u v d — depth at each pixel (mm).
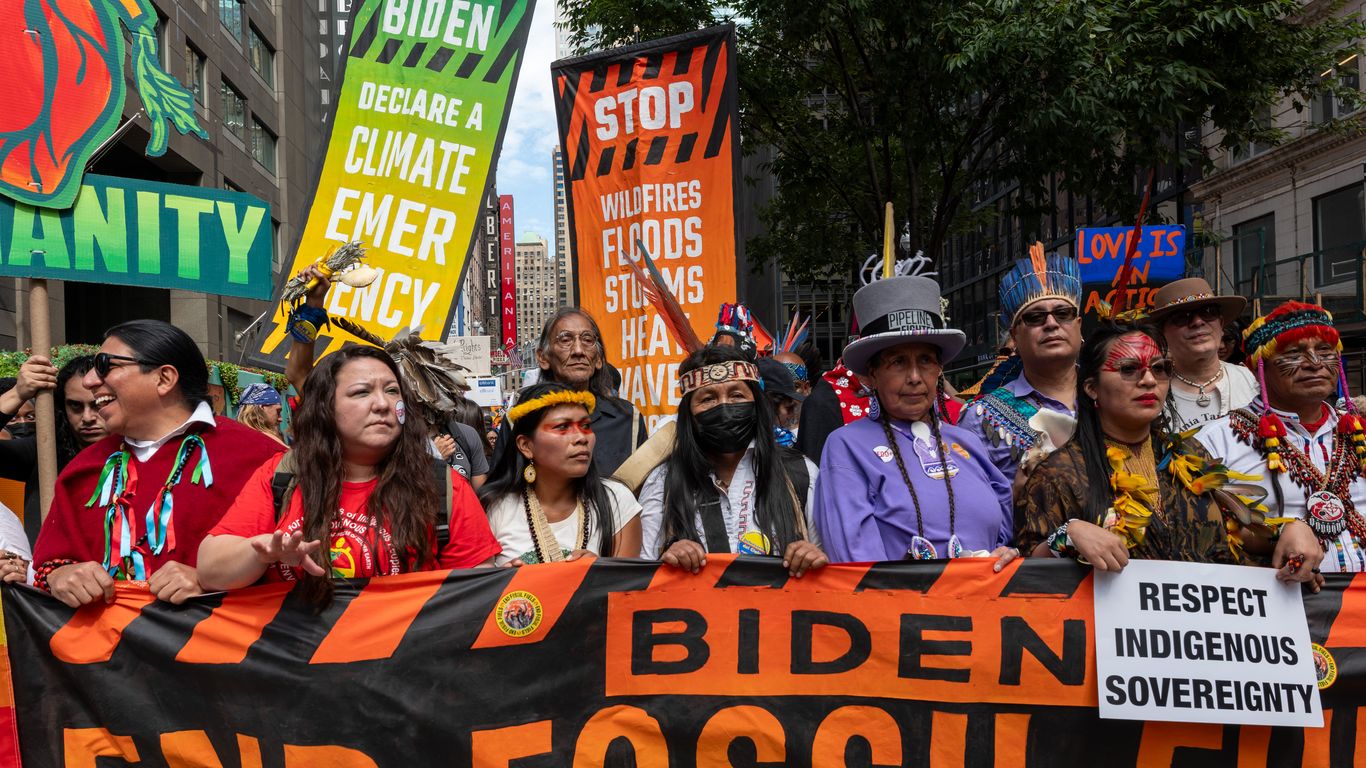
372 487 2812
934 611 2783
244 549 2555
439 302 5238
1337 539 3041
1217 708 2678
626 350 5508
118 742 2752
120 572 2877
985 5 10648
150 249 3371
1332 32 12344
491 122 5383
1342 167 16812
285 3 29859
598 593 2811
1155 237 8742
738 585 2828
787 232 16484
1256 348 3234
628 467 3508
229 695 2738
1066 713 2742
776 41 13328
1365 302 15039
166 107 3422
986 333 30672
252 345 4832
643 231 5438
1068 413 3641
